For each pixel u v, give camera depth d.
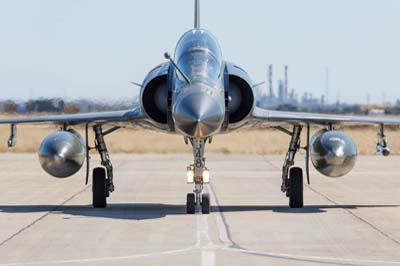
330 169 39.59
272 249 29.59
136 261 27.31
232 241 31.30
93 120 40.00
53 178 63.19
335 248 29.84
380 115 168.50
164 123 37.94
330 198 47.53
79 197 48.38
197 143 37.44
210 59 37.00
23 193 50.94
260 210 41.12
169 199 47.31
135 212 40.44
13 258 27.92
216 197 48.16
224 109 35.88
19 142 107.25
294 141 42.88
